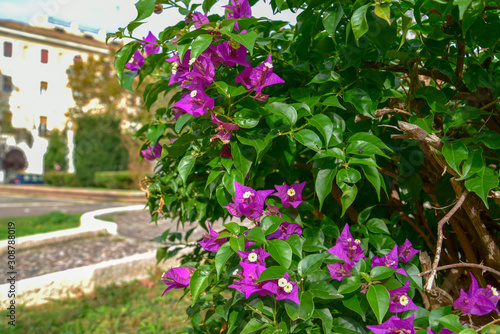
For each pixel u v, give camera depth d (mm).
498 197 921
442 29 1058
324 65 1103
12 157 25516
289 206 1068
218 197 1092
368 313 1005
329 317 909
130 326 3162
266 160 1311
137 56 1380
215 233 1060
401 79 1400
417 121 1000
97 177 17172
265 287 902
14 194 17516
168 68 1572
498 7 947
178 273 1114
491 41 1009
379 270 901
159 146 1597
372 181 927
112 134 18109
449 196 1176
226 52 1024
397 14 1046
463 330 754
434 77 1164
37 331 3020
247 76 1029
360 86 1064
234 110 1038
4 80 25766
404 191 1153
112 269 4230
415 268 1040
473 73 1070
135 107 15320
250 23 981
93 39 25000
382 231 1108
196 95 978
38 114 25312
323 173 976
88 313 3408
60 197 15648
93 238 6414
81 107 18078
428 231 1350
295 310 893
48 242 5934
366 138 985
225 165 1034
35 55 24234
